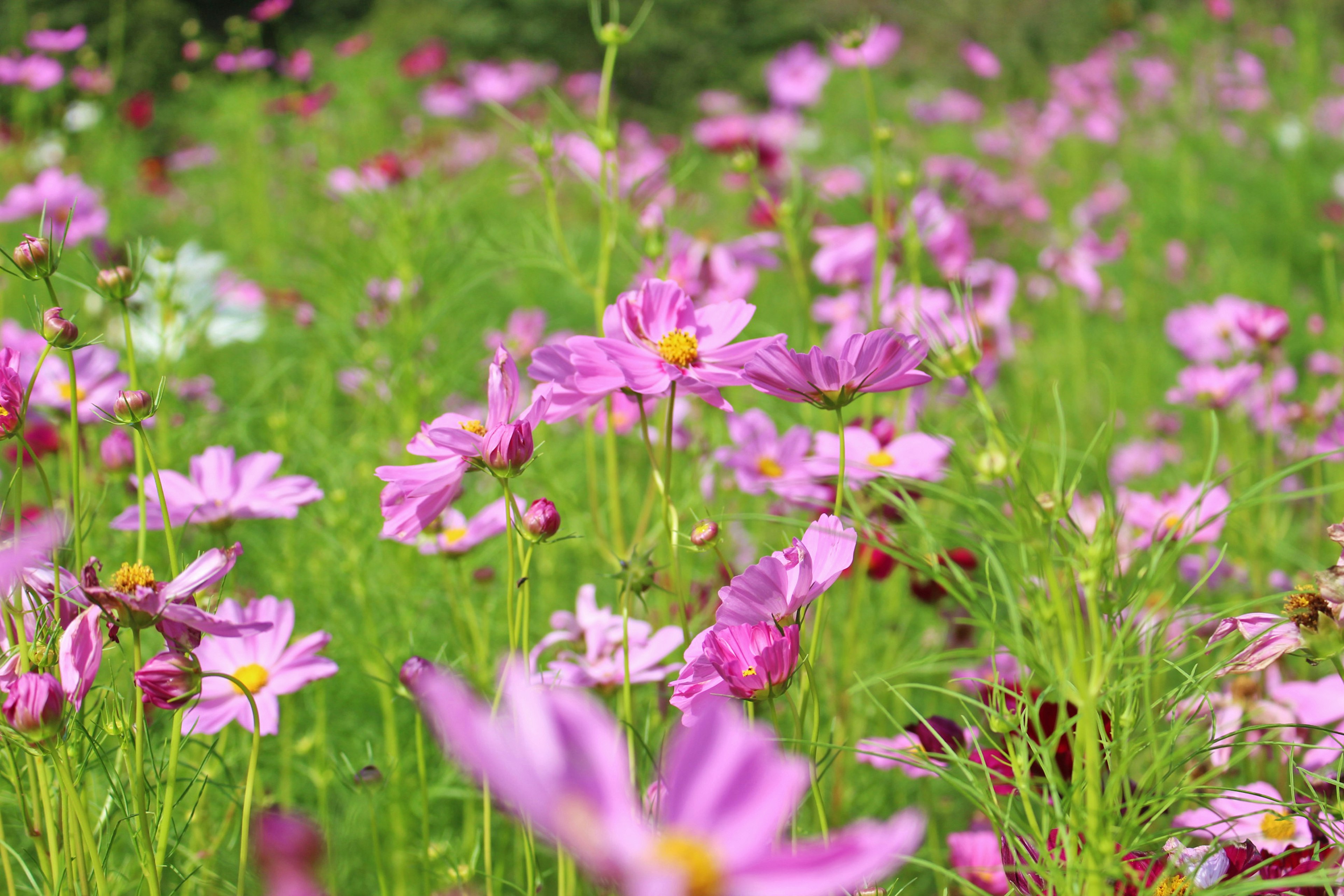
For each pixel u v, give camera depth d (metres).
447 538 1.56
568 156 1.79
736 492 1.74
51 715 1.28
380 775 1.44
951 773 1.39
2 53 5.21
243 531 1.77
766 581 1.31
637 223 1.71
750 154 1.74
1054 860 1.30
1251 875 1.31
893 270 2.04
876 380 1.33
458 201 2.32
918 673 1.63
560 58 10.54
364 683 1.61
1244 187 4.60
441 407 2.01
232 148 4.54
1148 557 1.36
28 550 1.28
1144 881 1.29
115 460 1.59
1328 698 1.46
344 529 1.63
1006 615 1.44
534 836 1.38
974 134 6.57
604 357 1.36
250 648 1.44
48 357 1.62
